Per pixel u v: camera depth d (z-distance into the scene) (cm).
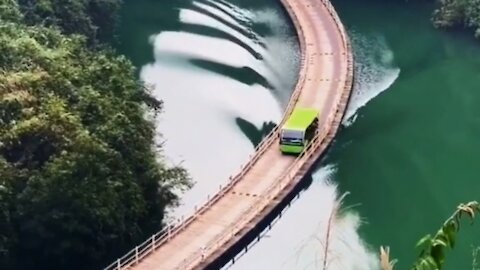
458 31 8425
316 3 8769
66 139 4491
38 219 4316
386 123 6625
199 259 4619
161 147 6016
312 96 6744
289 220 5259
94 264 4578
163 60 7669
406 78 7462
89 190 4372
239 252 4884
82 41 5944
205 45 7988
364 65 7719
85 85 5028
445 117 6750
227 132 6519
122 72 5412
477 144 6372
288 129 5822
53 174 4316
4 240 4241
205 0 9081
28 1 6550
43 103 4684
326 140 6028
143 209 4750
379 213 5384
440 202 5594
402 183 5806
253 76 7419
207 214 5075
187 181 5247
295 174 5559
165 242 4741
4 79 4731
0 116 4600
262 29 8438
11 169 4347
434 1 9225
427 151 6247
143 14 8656
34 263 4453
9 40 5166
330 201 5509
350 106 6888
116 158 4594
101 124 4778
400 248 5016
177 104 6894
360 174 5878
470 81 7419
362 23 8794
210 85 7238
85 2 7250
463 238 4881
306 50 7675
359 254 4659
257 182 5481
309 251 3969
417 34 8494
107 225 4484
